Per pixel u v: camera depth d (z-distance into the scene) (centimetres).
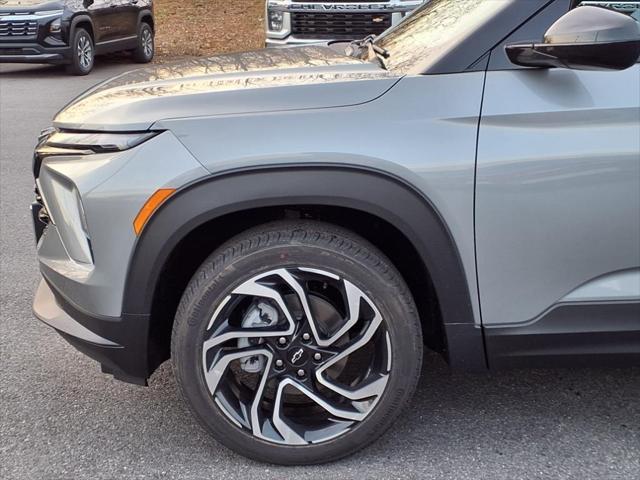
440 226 238
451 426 284
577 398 302
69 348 349
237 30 1625
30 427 287
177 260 254
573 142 234
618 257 241
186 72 284
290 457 256
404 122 236
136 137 240
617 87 237
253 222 256
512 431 281
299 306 247
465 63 241
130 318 246
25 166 660
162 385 316
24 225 518
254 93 244
